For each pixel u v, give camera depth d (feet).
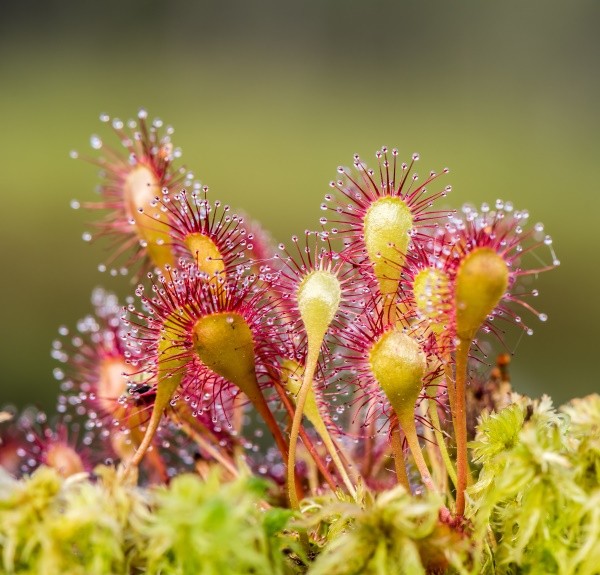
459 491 0.54
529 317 2.08
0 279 2.34
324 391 0.58
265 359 0.57
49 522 0.51
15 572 0.52
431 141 3.98
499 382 0.60
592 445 0.54
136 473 0.55
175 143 3.77
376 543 0.52
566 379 1.80
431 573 0.53
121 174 0.64
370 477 0.62
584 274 2.51
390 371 0.55
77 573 0.51
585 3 4.95
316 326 0.56
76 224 2.84
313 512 0.57
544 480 0.53
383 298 0.56
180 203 0.58
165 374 0.56
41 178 3.25
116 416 0.61
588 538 0.52
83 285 2.35
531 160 3.71
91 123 3.95
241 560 0.51
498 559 0.54
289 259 0.58
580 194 3.35
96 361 0.63
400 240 0.56
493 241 0.54
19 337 1.94
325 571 0.52
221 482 0.60
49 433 0.63
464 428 0.54
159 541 0.51
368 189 0.58
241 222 0.59
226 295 0.56
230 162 3.57
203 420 0.61
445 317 0.55
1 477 0.52
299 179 3.45
